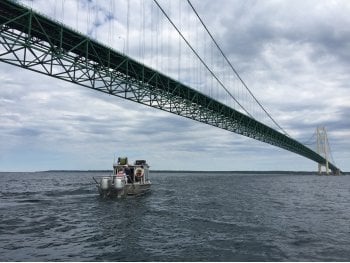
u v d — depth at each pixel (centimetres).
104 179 3609
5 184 7638
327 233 1841
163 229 1931
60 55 3356
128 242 1620
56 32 3431
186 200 3534
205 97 6297
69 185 6812
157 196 3981
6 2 2877
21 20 3144
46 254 1414
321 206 3197
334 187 6925
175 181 8925
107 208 2844
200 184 7156
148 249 1493
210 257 1373
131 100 4566
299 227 2011
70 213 2561
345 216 2506
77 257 1369
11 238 1714
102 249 1495
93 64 3841
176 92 5541
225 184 7225
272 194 4591
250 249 1494
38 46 3325
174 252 1446
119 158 4012
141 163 4288
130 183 3819
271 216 2439
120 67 4269
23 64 3159
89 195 4097
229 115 7519
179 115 6044
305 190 5716
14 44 3011
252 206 3034
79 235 1780
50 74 3397
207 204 3159
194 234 1795
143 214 2495
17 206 3019
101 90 4059
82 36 3528
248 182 8488
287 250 1480
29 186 6600
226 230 1903
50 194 4394
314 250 1482
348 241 1653
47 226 2033
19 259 1340
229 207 2936
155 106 5278
